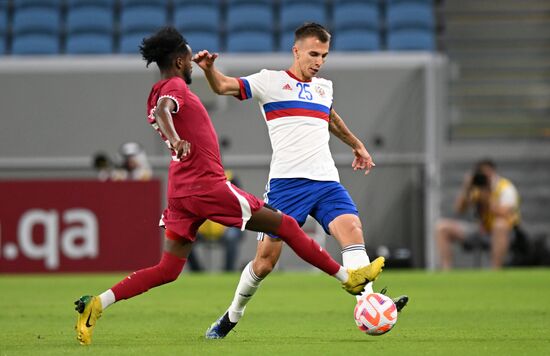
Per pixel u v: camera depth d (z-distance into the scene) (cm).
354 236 2409
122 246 5619
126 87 7088
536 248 6706
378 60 7056
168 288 4675
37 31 8444
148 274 2273
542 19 8706
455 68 8438
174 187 2256
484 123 8106
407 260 6781
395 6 8506
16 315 3288
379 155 7006
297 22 8425
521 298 3941
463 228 6475
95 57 7231
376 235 6969
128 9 8550
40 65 7081
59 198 5603
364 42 8250
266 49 8281
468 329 2688
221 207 2219
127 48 8281
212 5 8575
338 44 8275
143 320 3080
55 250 5606
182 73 2302
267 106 2462
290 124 2448
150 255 5625
